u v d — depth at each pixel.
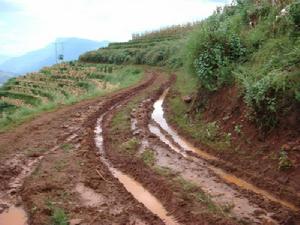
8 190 9.34
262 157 10.47
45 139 13.46
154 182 9.72
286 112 10.54
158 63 45.97
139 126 15.27
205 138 12.92
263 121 11.12
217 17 18.50
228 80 13.96
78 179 9.81
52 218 7.70
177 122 15.66
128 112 18.20
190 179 9.84
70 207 8.25
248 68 13.33
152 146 12.58
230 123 12.59
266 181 9.54
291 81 10.71
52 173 10.19
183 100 17.77
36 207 8.20
